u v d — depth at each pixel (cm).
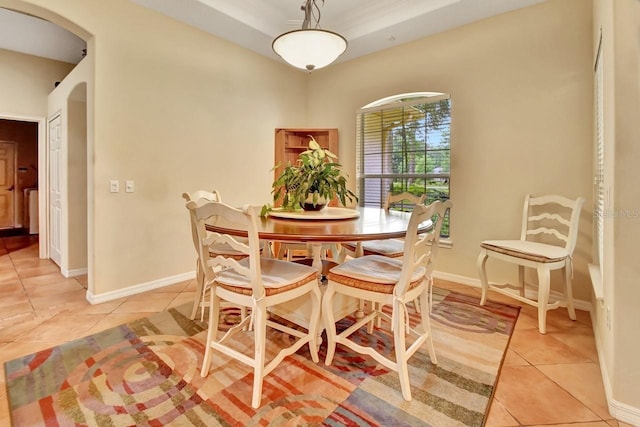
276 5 320
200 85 332
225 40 352
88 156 269
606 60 167
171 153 311
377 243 263
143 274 296
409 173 360
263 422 137
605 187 169
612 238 145
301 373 171
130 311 251
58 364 178
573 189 261
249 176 384
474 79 308
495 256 254
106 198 269
